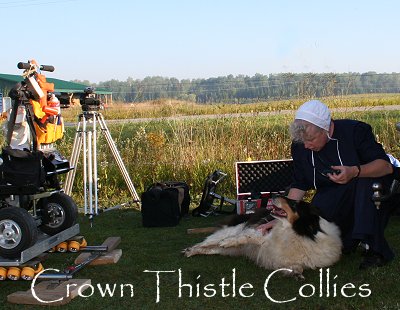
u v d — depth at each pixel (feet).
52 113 14.26
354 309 10.55
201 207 20.17
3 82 93.86
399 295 11.11
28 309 11.11
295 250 12.62
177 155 26.11
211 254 14.71
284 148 25.57
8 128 13.96
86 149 20.15
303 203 12.78
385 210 13.03
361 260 13.52
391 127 26.12
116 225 19.03
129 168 25.62
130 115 46.44
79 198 23.70
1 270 12.45
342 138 13.26
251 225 14.24
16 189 12.78
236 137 27.09
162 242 16.40
